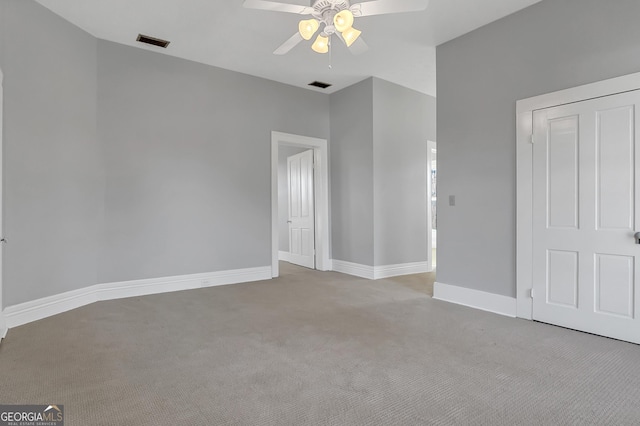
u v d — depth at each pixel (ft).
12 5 10.14
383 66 15.71
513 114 11.34
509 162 11.44
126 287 13.73
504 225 11.56
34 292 10.85
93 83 12.90
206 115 15.57
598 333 9.50
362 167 17.52
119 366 7.64
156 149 14.34
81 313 11.58
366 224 17.35
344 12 7.75
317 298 13.51
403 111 18.02
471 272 12.45
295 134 18.30
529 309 10.90
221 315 11.37
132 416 5.77
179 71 14.88
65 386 6.75
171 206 14.71
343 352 8.39
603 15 9.43
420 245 18.78
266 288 15.21
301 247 21.39
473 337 9.40
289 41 9.71
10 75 10.12
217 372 7.36
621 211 9.12
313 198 20.13
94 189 12.96
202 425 5.53
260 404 6.14
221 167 15.98
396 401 6.23
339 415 5.80
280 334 9.63
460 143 12.84
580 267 9.84
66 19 11.82
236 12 11.51
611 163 9.27
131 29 12.53
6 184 10.04
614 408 5.99
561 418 5.72
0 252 9.13
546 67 10.55
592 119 9.59
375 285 15.72
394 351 8.45
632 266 8.95
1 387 6.70
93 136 12.89
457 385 6.79
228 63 15.51
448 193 13.21
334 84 18.04
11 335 9.50
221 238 15.99
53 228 11.45
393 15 11.53
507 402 6.19
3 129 9.91
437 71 13.67
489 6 11.01
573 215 9.97
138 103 13.93
